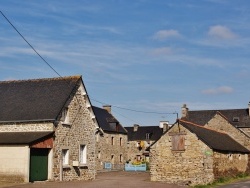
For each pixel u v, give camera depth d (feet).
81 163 95.66
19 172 78.33
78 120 94.84
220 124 154.20
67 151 90.53
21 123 86.48
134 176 124.36
